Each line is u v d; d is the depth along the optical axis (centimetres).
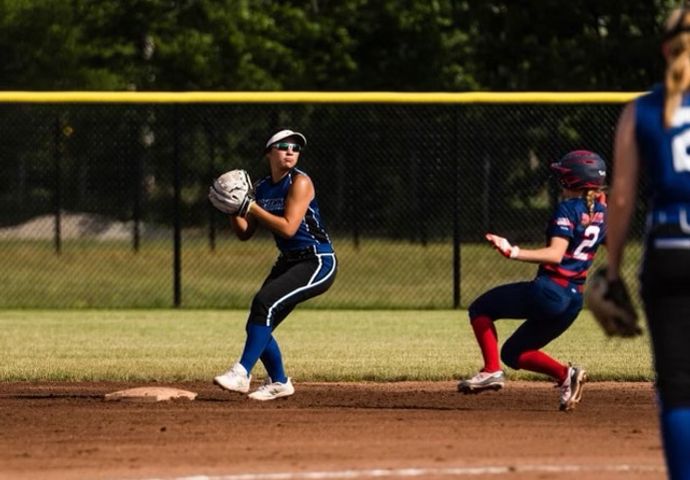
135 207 6075
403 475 1669
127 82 7600
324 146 6100
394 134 6006
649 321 1309
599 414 2272
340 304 4844
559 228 2175
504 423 2145
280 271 2431
